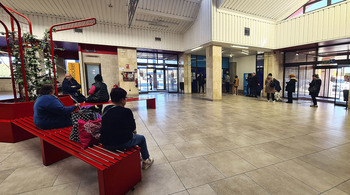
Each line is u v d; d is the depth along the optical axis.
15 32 4.06
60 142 2.20
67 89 5.25
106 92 5.30
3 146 3.12
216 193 1.85
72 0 7.56
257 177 2.15
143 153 2.29
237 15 9.09
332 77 10.05
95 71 10.08
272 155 2.75
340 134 3.74
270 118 5.25
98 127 2.08
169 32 11.66
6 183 2.03
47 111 2.62
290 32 9.48
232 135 3.71
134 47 10.70
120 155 1.85
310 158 2.64
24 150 2.96
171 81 13.80
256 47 9.88
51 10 8.02
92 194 1.84
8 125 3.23
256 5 8.98
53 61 4.42
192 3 9.45
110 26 9.90
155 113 5.98
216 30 8.62
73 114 2.41
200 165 2.45
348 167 2.38
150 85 15.42
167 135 3.70
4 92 10.23
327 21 7.88
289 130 4.04
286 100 9.62
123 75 10.58
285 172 2.26
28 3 7.41
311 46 9.13
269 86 8.90
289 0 9.07
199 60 14.61
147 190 1.91
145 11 8.92
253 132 3.90
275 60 10.80
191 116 5.52
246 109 6.77
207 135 3.70
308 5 8.83
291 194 1.83
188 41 11.24
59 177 2.17
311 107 7.23
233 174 2.22
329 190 1.89
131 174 1.94
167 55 13.48
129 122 2.00
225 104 8.07
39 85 4.32
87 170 2.34
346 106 7.06
